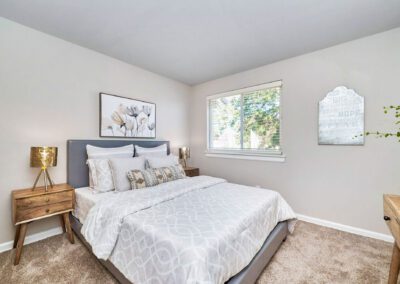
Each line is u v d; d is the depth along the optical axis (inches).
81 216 78.7
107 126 103.0
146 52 100.7
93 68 98.7
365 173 86.0
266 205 68.4
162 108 135.3
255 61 111.4
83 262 66.5
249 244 53.1
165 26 78.0
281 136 111.5
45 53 83.3
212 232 45.9
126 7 66.9
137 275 46.0
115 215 57.5
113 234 54.3
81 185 92.4
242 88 127.6
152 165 99.8
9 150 74.9
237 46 94.1
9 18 73.3
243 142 130.4
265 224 65.1
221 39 87.8
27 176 79.0
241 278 47.6
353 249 75.2
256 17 72.1
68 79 90.0
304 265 65.6
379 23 75.3
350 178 89.7
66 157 89.8
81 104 94.6
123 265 50.3
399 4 64.3
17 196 66.9
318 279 59.0
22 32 77.3
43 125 83.0
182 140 151.6
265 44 92.1
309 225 97.0
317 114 98.2
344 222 91.4
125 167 88.0
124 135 110.5
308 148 101.3
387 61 80.6
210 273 38.2
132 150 107.3
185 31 81.5
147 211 59.4
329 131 94.1
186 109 155.1
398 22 74.7
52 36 85.2
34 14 70.8
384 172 82.0
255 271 54.0
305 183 102.5
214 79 142.9
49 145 84.7
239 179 129.8
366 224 86.1
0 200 73.0
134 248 49.1
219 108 143.6
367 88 84.9
